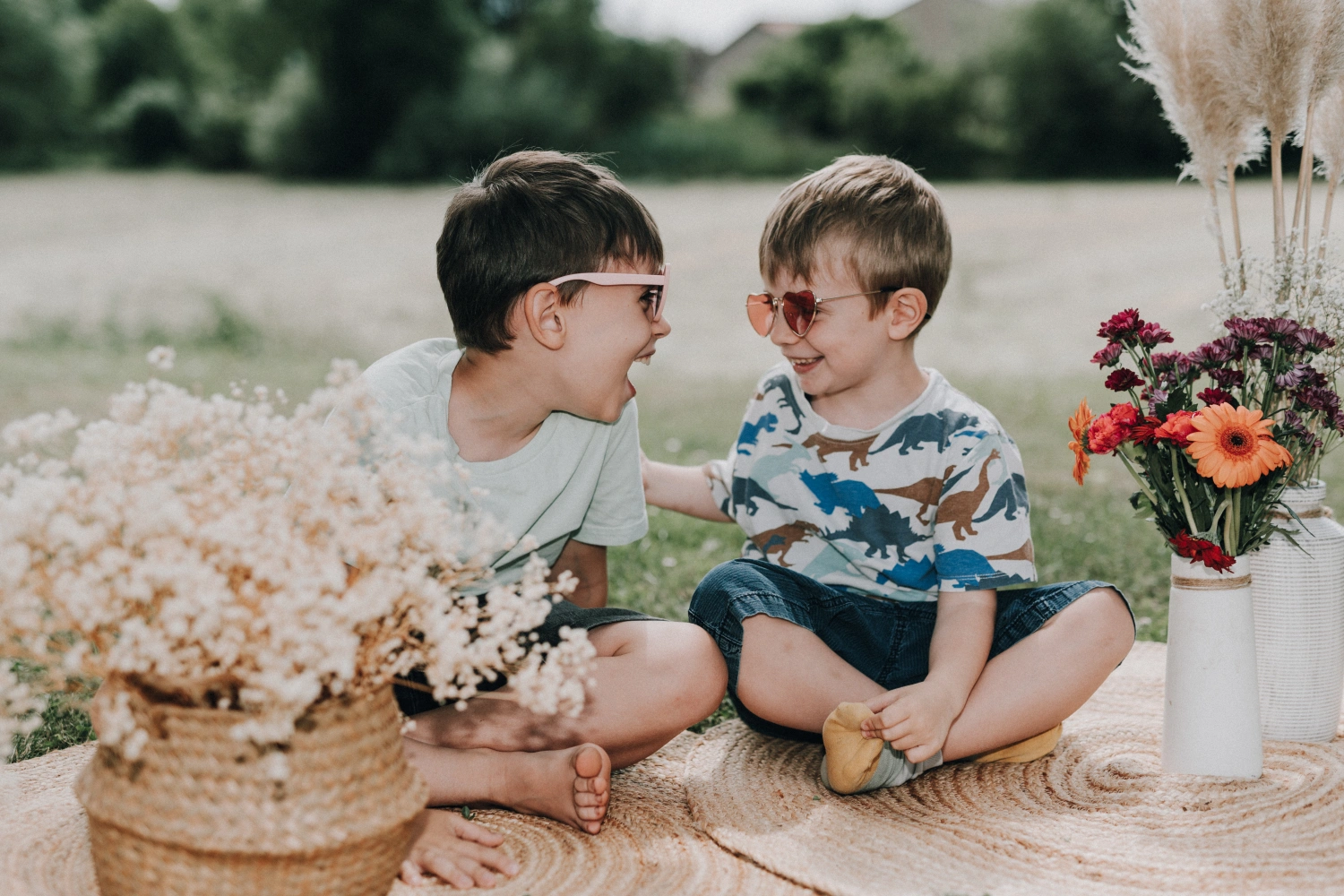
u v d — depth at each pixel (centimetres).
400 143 3156
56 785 193
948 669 194
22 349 895
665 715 188
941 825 180
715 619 203
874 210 213
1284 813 183
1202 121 240
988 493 207
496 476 202
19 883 159
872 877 163
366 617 136
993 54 3347
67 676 145
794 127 3728
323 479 144
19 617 134
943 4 4634
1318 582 212
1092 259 1348
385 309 1157
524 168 204
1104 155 3238
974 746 197
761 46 4831
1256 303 224
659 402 705
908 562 218
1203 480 199
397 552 149
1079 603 204
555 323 193
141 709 137
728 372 886
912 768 194
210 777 135
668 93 3669
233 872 136
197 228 1861
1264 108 230
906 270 215
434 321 1105
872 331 216
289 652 131
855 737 183
